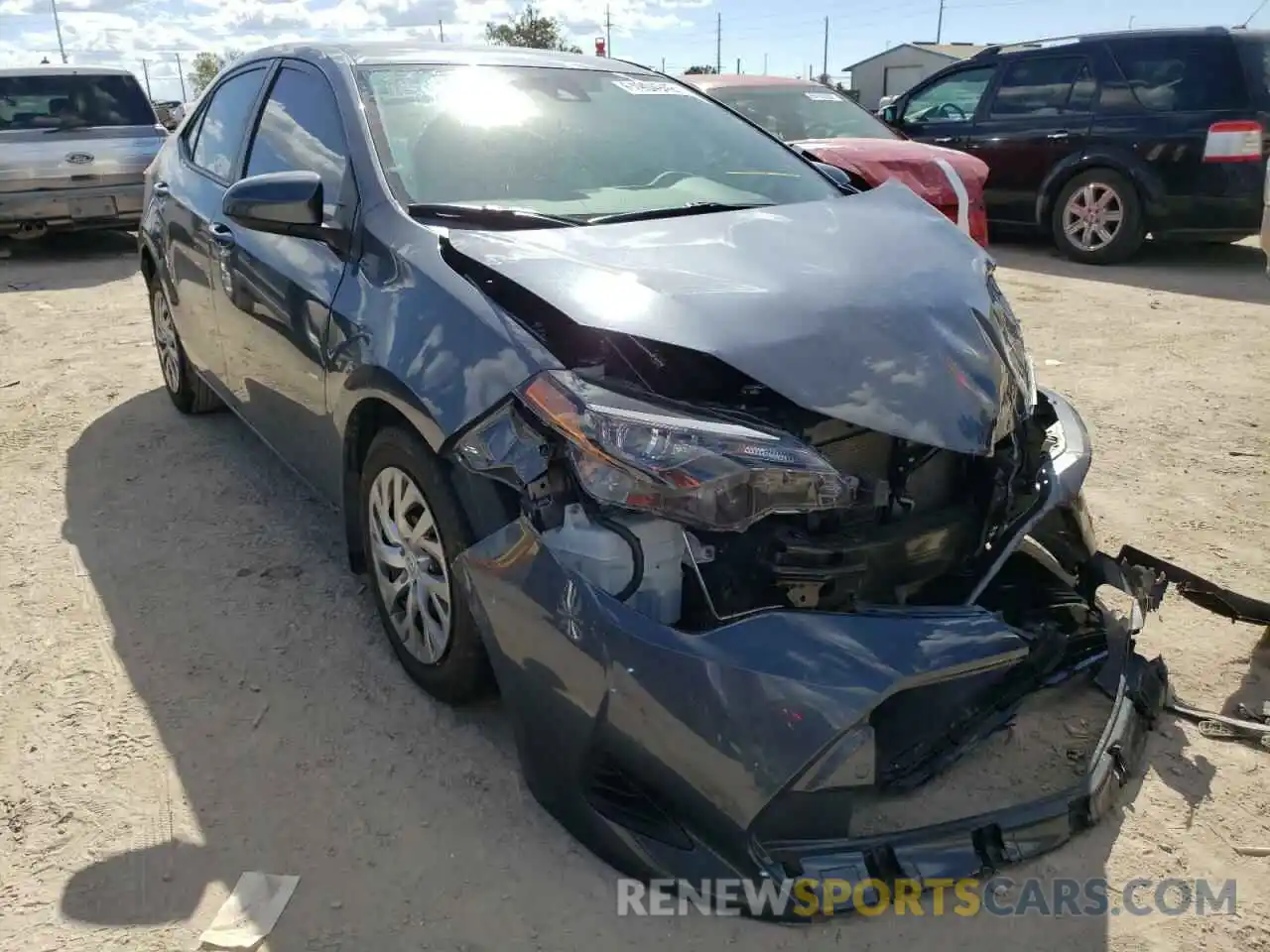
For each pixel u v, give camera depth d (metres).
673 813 2.14
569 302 2.34
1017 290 8.26
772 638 2.05
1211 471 4.53
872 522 2.37
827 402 2.23
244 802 2.51
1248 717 2.84
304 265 3.18
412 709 2.86
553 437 2.23
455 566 2.41
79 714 2.83
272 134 3.75
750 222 2.93
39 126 9.67
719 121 3.82
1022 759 2.69
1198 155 8.56
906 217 3.13
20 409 5.32
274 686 2.96
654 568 2.14
